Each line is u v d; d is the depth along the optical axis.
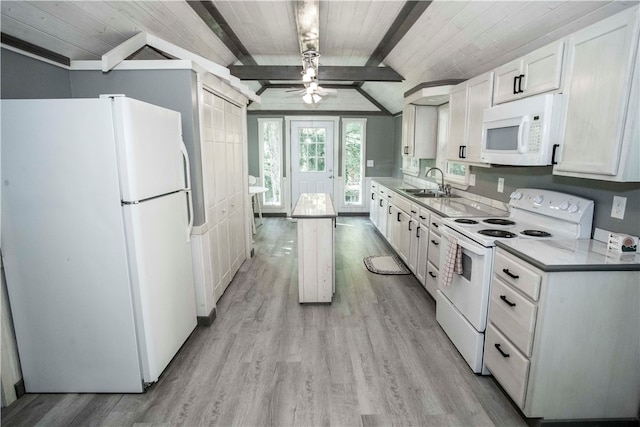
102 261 1.89
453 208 3.12
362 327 2.80
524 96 2.26
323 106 6.91
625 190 1.82
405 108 4.96
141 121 1.90
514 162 2.24
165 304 2.19
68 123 1.77
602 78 1.64
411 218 3.86
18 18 1.95
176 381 2.15
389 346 2.53
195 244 2.69
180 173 2.40
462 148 3.17
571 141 1.85
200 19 3.04
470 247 2.15
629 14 1.48
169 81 2.53
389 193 4.97
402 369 2.26
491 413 1.89
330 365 2.30
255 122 6.96
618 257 1.70
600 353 1.68
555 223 2.25
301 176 7.18
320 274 3.16
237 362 2.34
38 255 1.89
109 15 2.29
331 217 3.06
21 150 1.79
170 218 2.26
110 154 1.79
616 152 1.57
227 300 3.32
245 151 4.36
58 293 1.93
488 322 2.10
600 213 2.00
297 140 7.05
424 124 4.70
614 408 1.75
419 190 4.48
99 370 2.02
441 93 3.75
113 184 1.82
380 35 3.54
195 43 3.44
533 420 1.78
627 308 1.64
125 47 2.52
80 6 2.08
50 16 2.05
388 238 5.03
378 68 4.57
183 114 2.56
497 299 2.00
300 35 2.87
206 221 2.82
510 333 1.87
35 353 2.00
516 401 1.82
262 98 6.75
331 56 4.36
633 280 1.62
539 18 2.17
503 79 2.51
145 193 1.95
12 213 1.85
